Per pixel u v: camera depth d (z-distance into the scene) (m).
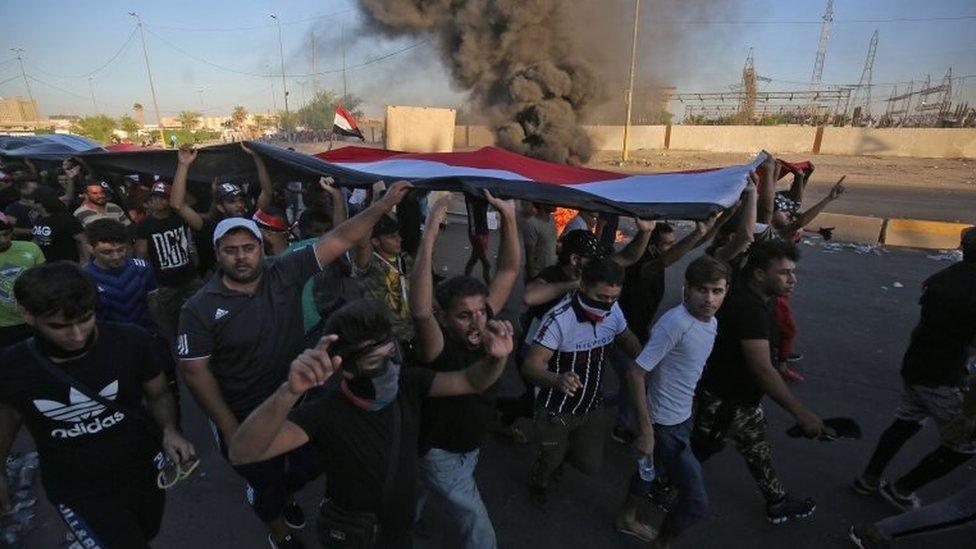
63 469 2.03
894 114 60.81
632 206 3.05
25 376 1.88
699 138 43.06
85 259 5.16
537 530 3.10
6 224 3.42
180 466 2.07
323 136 64.62
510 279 2.80
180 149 4.18
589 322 2.79
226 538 3.03
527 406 3.59
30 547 2.92
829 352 5.53
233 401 2.49
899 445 3.17
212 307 2.37
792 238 4.91
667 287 7.82
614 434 3.99
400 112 16.06
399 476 1.80
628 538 3.04
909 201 16.78
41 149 8.01
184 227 4.79
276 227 3.90
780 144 40.03
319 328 3.06
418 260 2.32
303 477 2.87
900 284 7.86
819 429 2.59
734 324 2.68
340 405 1.74
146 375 2.13
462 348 2.37
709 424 2.91
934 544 2.95
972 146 33.59
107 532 2.04
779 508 3.08
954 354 2.86
